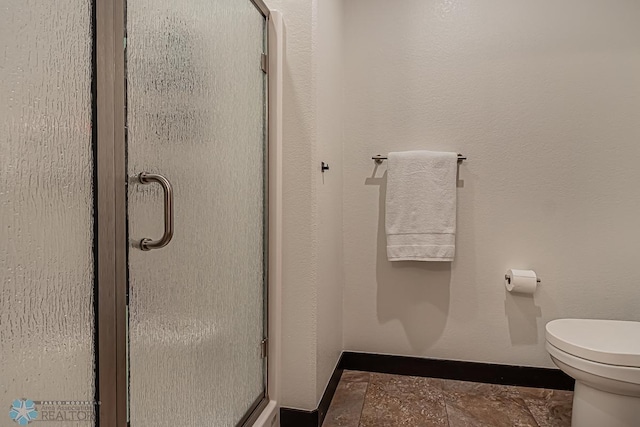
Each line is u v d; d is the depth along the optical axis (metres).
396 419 1.96
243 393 1.57
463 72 2.33
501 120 2.30
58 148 0.73
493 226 2.32
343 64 2.46
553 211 2.26
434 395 2.19
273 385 1.80
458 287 2.37
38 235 0.69
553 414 2.00
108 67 0.82
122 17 0.85
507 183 2.30
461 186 2.35
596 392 1.68
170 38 1.05
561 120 2.23
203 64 1.23
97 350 0.80
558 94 2.23
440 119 2.36
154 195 0.98
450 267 2.38
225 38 1.38
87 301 0.79
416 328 2.43
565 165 2.24
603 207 2.20
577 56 2.21
